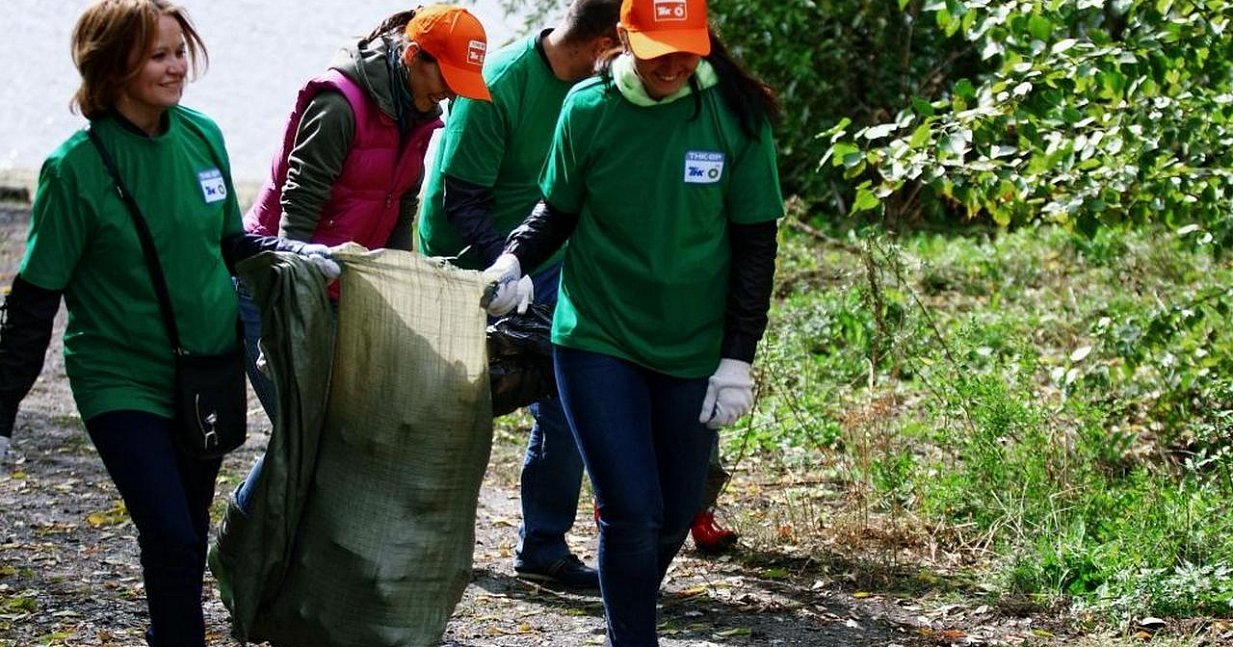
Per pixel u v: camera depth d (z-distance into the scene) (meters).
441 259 4.27
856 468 7.00
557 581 5.75
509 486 7.35
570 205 4.30
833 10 14.11
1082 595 5.45
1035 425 6.68
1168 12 6.22
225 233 4.25
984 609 5.39
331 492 4.24
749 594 5.59
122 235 3.88
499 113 5.33
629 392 4.21
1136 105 6.29
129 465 3.93
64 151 3.85
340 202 5.12
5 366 3.85
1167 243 10.64
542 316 4.76
